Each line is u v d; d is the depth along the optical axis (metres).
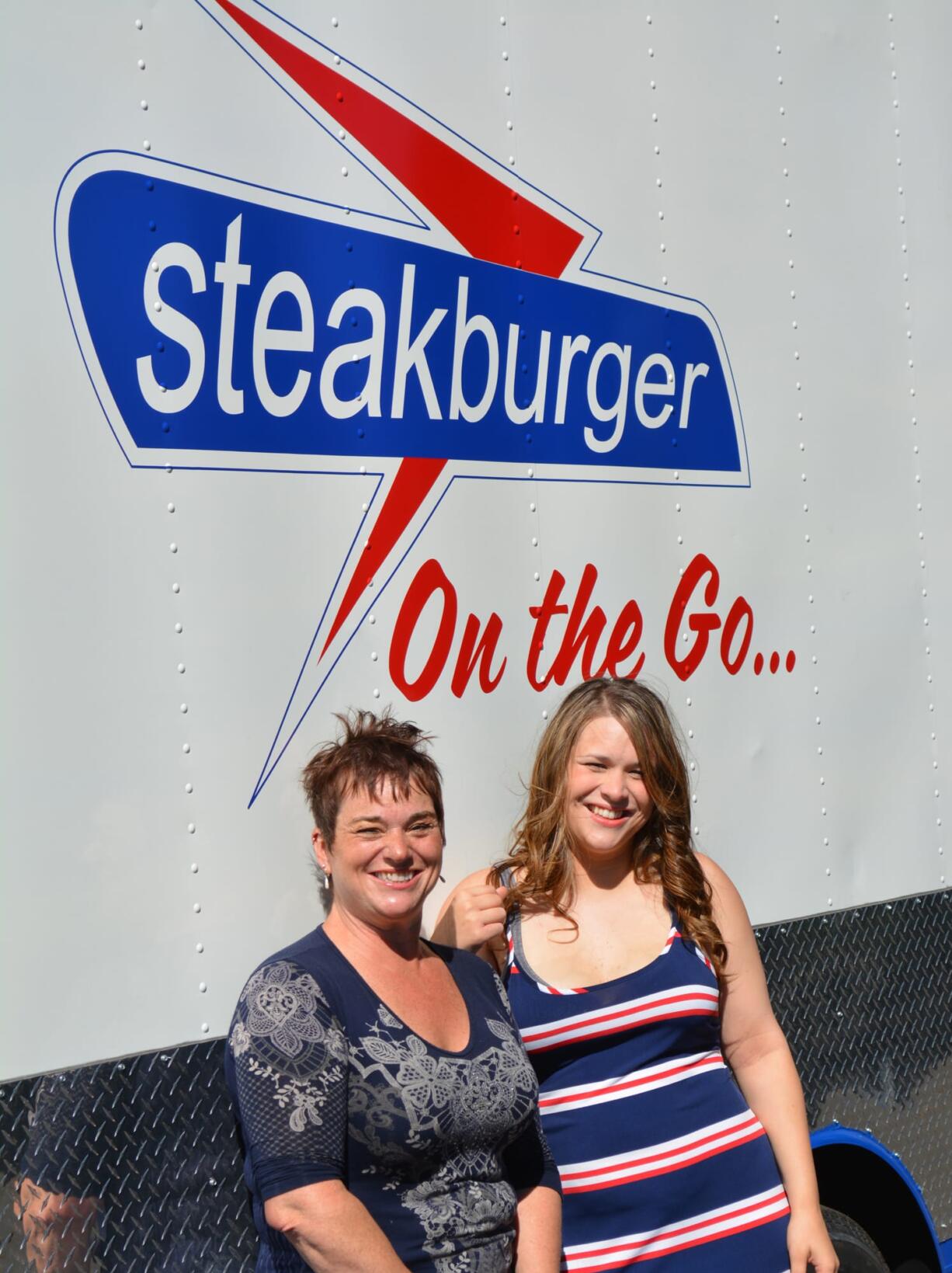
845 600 3.48
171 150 2.38
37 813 2.16
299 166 2.54
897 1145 3.45
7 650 2.15
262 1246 2.23
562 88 2.97
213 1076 2.32
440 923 2.65
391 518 2.63
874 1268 3.30
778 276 3.39
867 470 3.56
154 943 2.28
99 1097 2.20
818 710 3.39
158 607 2.31
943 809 3.67
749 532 3.28
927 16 3.82
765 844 3.24
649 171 3.12
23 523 2.18
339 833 2.25
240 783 2.40
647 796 2.68
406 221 2.69
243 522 2.43
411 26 2.73
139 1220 2.22
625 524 3.04
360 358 2.60
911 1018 3.51
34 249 2.22
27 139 2.22
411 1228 2.11
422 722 2.67
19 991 2.13
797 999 3.26
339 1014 2.14
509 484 2.83
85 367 2.26
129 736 2.27
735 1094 2.67
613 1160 2.54
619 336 3.04
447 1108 2.14
